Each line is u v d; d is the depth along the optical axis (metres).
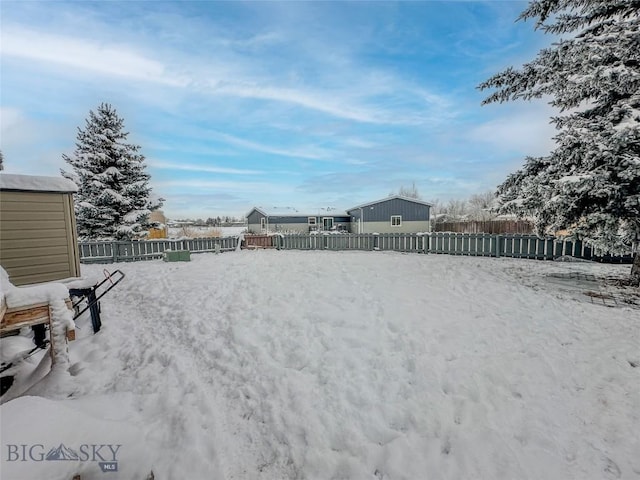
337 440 2.69
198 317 5.53
